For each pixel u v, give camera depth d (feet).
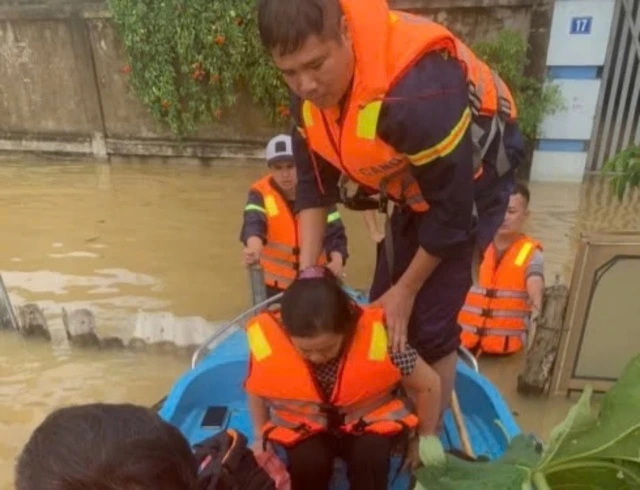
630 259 9.56
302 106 5.55
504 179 6.12
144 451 2.81
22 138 25.73
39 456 2.81
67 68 24.43
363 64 4.71
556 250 15.55
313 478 6.54
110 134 24.89
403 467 6.92
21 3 23.89
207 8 21.76
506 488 1.85
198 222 18.43
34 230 18.16
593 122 20.11
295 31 4.35
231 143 23.89
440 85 4.75
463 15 20.34
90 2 23.48
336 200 6.79
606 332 10.11
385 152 5.12
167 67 22.85
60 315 13.51
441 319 6.39
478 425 8.45
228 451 5.09
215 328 12.64
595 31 19.33
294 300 5.84
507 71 19.58
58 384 11.68
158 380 11.77
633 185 7.30
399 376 6.37
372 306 6.57
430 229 5.29
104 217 19.03
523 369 10.73
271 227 11.58
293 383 6.49
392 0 20.59
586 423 1.75
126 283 14.93
